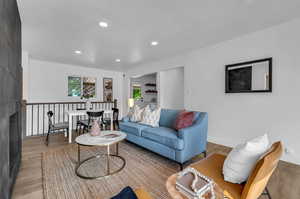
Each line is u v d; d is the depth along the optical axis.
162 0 1.79
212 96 3.39
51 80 5.00
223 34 2.79
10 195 1.50
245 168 1.13
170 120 2.93
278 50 2.43
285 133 2.38
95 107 5.93
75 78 5.50
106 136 2.34
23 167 2.20
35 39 2.97
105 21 2.28
